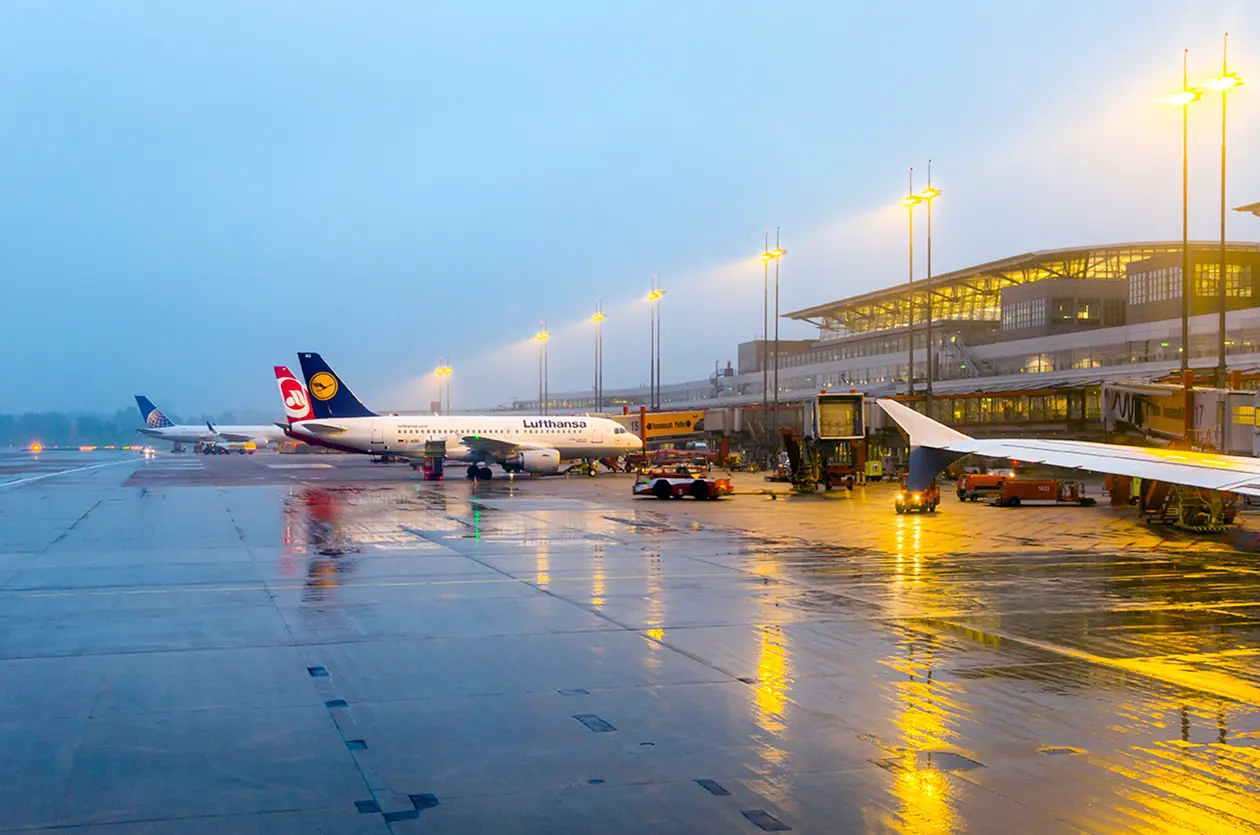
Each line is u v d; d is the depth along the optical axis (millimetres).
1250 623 18688
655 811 9266
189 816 9180
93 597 21781
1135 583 23922
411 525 38844
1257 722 12070
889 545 32250
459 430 77625
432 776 10258
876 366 141875
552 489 63375
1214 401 43594
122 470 95625
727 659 15617
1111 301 122688
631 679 14336
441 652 16188
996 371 121750
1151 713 12484
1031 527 38344
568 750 11086
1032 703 12969
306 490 61750
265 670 14961
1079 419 74938
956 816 9078
